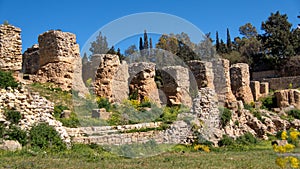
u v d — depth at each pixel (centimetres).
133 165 1245
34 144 1418
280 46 5425
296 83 4362
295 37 5669
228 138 2177
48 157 1302
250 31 7706
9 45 2017
